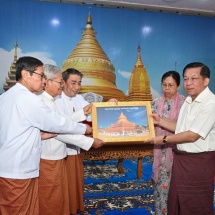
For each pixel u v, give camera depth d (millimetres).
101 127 2312
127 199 3305
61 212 2219
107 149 3389
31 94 1753
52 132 1915
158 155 2410
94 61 6172
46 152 2109
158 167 2408
